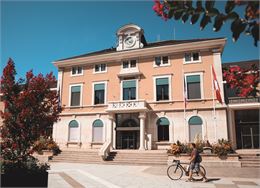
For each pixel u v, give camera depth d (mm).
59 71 31969
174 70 27125
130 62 29188
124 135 27656
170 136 25656
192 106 25656
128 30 29938
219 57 25781
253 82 3760
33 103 9891
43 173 9320
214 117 24656
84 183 12156
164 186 11445
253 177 14297
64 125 30109
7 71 10188
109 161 22281
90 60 30500
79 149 27188
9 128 9750
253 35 2725
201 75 26016
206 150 20203
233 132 25469
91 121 29094
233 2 2658
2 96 10273
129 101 26562
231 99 25453
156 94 27297
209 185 11703
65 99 30922
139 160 21828
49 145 24750
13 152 9727
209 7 2783
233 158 19266
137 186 11484
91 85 30203
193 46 26609
